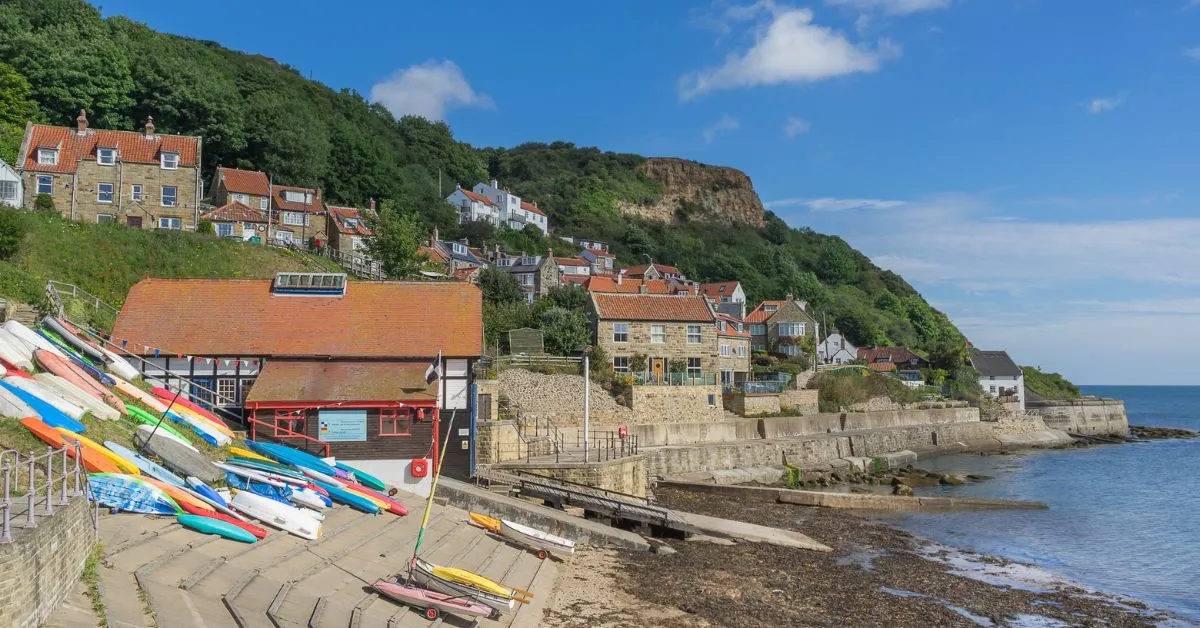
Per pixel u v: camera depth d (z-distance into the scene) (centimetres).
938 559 2967
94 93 7094
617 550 2694
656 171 18712
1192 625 2309
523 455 3766
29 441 1736
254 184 7262
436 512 2578
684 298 6147
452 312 3259
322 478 2433
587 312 6100
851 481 5156
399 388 2823
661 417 5175
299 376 2869
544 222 13275
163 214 5378
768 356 8131
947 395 8856
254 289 3334
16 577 1074
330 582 1750
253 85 10544
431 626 1691
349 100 13000
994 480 5347
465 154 14550
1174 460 6756
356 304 3294
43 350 2322
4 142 5503
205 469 2094
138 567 1491
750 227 18488
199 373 3002
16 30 6969
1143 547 3325
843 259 16175
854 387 7219
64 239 4138
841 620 2134
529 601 2003
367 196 9619
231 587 1544
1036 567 2934
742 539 3011
